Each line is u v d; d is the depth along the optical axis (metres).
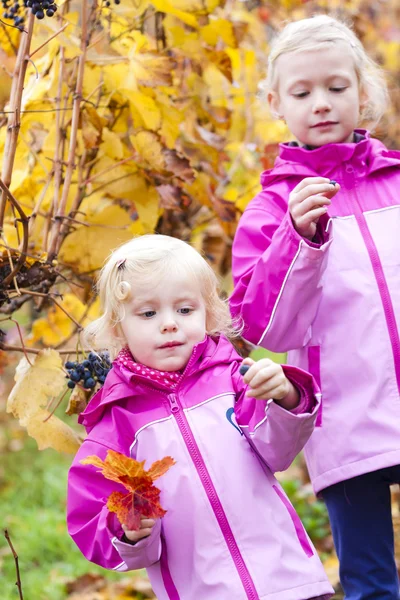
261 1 4.97
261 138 4.57
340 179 3.03
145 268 2.58
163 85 3.50
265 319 2.80
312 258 2.70
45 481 6.10
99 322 2.72
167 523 2.45
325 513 4.91
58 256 3.56
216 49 4.06
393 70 6.22
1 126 3.32
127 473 2.20
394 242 2.92
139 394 2.56
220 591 2.37
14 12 3.04
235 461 2.46
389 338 2.81
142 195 3.65
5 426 7.41
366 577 2.87
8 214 3.77
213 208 3.89
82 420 2.65
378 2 6.19
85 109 3.38
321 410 2.84
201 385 2.57
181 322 2.57
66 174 3.20
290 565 2.39
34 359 3.01
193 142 4.02
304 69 3.00
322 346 2.86
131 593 4.39
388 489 2.92
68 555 4.89
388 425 2.75
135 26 3.62
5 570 4.70
